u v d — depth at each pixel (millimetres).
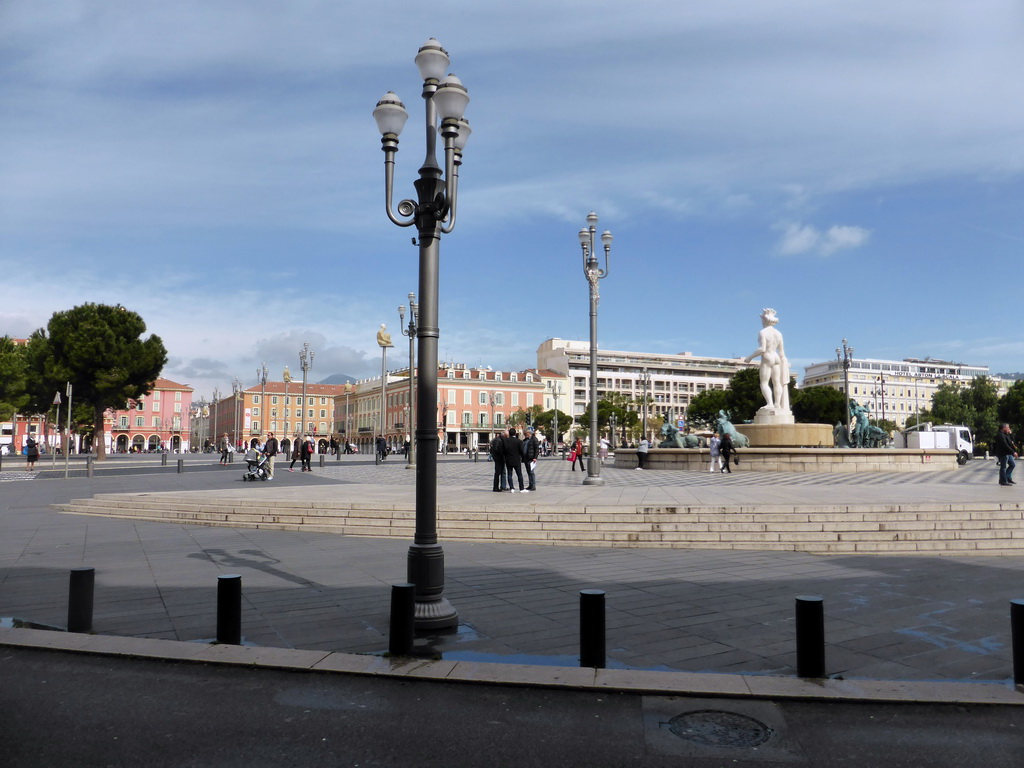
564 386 109875
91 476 29484
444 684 4824
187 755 3762
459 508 11727
